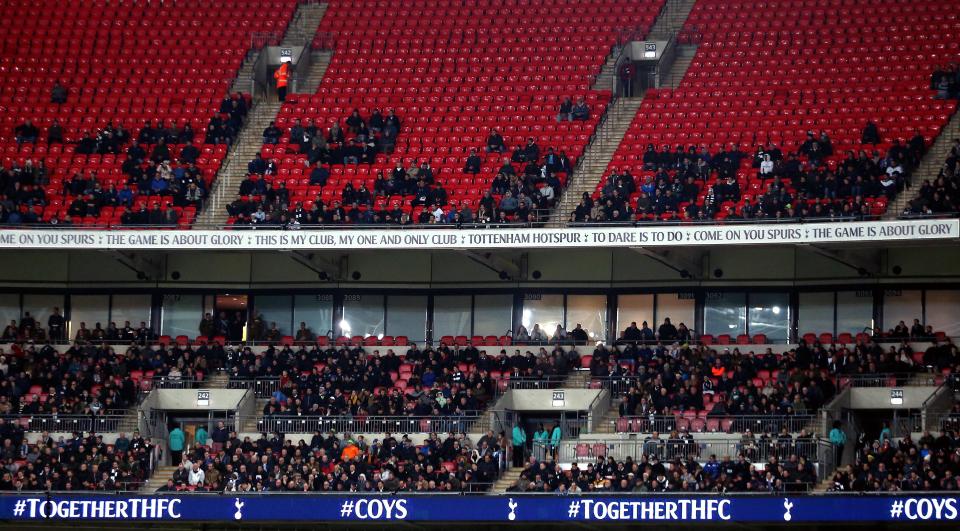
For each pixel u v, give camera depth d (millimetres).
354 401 180500
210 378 191625
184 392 188500
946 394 170250
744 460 155500
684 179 195875
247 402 184875
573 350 188500
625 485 156375
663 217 187875
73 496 165125
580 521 158375
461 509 158875
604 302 199875
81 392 186250
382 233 186250
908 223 169875
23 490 166125
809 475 154125
